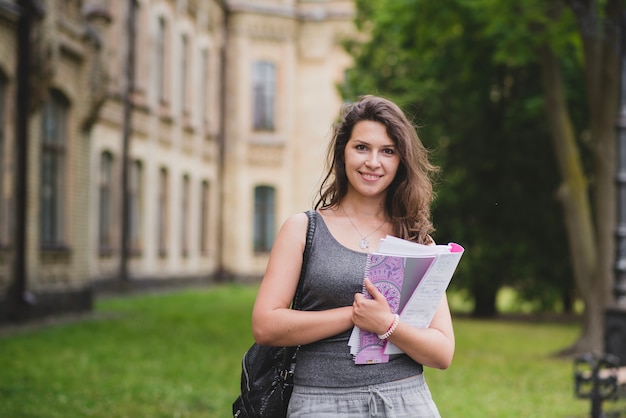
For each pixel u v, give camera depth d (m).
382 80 28.34
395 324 3.26
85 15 21.38
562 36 15.24
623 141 11.93
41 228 20.19
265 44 41.84
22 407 9.40
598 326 15.66
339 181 3.53
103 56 21.77
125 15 29.12
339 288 3.32
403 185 3.47
